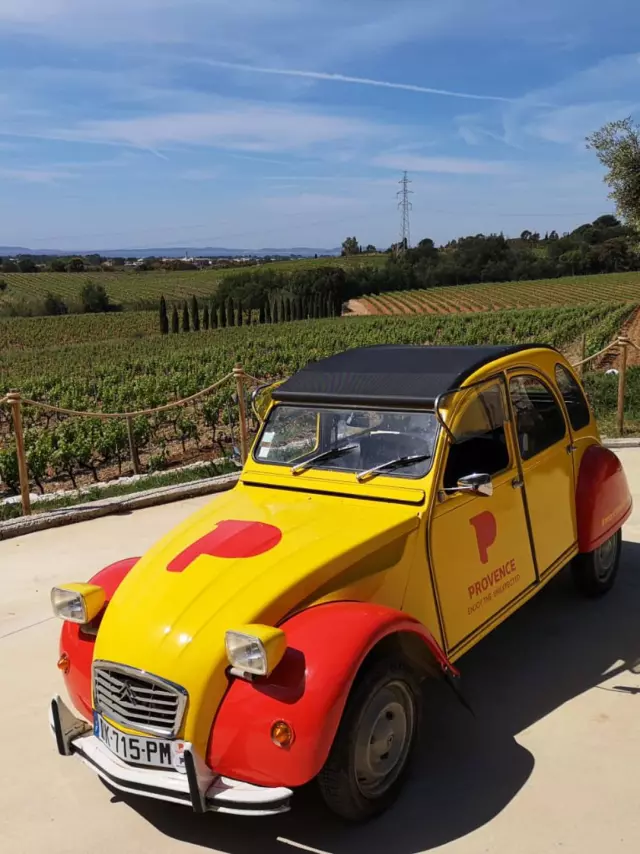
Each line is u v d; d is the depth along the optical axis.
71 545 7.10
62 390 26.88
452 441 3.75
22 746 3.97
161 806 3.47
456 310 93.12
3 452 13.43
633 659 4.55
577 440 5.05
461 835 3.13
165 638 3.09
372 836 3.16
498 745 3.76
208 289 150.75
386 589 3.49
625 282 109.94
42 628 5.36
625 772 3.49
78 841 3.25
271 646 2.86
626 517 5.45
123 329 92.62
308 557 3.35
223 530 3.69
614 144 17.83
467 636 3.89
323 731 2.86
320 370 4.43
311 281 113.44
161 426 18.92
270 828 3.26
